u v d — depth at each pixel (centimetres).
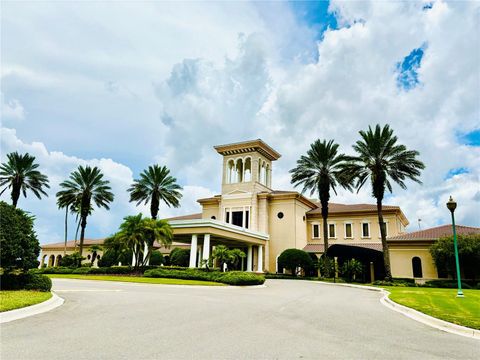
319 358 677
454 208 2175
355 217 5244
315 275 4900
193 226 3666
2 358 623
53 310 1191
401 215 5406
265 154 5647
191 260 3597
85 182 5306
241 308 1371
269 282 3409
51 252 7425
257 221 5156
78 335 813
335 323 1109
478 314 1300
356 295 2253
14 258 1716
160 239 3572
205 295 1870
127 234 3553
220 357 660
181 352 687
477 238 3484
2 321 980
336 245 4500
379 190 3769
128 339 782
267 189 5572
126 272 3588
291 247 4984
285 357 675
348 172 3962
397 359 694
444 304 1625
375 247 4772
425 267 3978
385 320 1217
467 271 3562
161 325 959
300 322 1099
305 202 5456
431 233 4138
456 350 793
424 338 921
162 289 2231
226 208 5419
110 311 1191
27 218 1841
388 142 3766
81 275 3538
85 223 5253
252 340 809
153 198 4669
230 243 4662
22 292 1543
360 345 805
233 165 5681
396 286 3341
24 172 5266
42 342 742
